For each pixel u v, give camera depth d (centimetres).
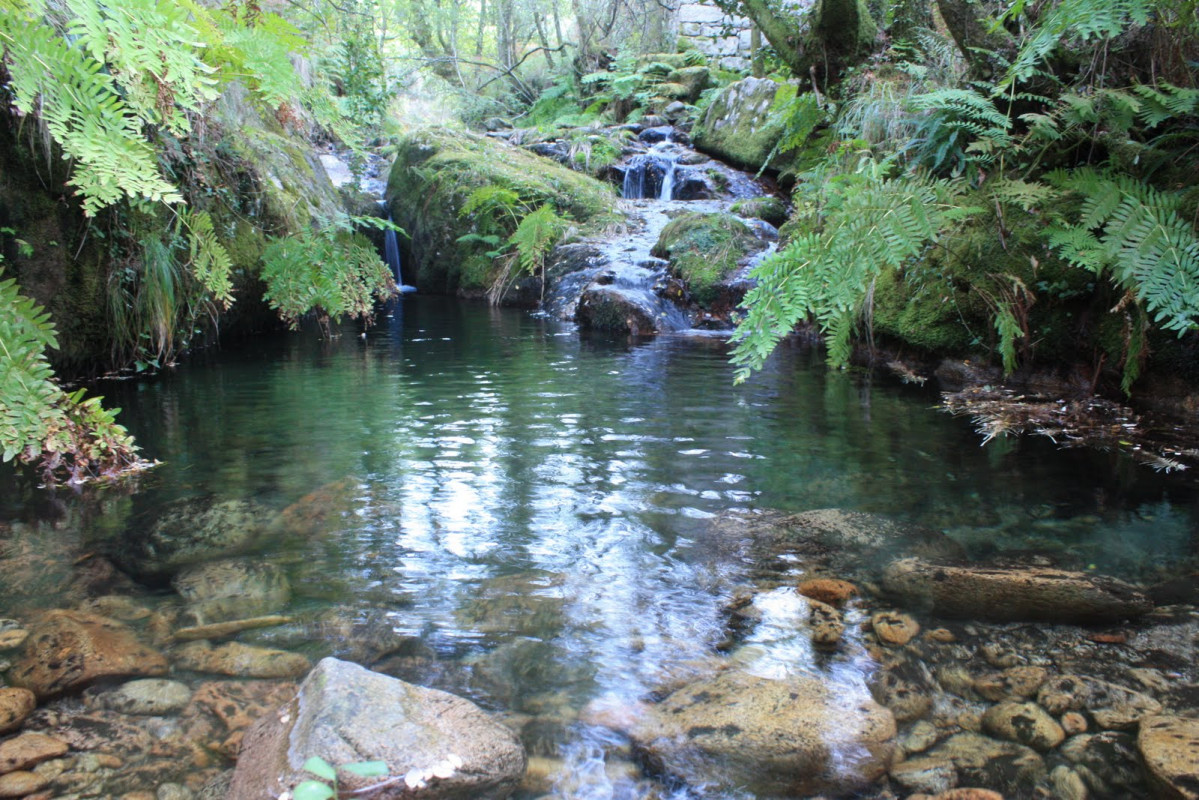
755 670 183
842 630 199
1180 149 379
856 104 629
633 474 311
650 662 186
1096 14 277
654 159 1205
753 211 948
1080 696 171
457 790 141
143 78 201
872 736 160
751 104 1175
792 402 434
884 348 539
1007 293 439
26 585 216
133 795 143
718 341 678
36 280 439
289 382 493
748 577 227
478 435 368
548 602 212
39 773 148
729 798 146
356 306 507
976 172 475
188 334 584
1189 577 220
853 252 255
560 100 1847
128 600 210
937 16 668
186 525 257
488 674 180
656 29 1820
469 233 1062
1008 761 154
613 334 724
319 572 227
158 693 172
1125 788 146
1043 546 240
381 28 1836
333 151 1380
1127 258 281
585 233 1001
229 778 146
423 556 237
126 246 500
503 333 729
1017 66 312
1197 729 154
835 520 262
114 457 311
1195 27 372
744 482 302
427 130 1241
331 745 142
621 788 148
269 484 298
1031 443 345
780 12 707
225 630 196
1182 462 312
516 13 2017
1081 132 404
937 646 192
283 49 288
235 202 635
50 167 413
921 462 323
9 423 224
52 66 184
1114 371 407
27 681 173
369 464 323
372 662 183
